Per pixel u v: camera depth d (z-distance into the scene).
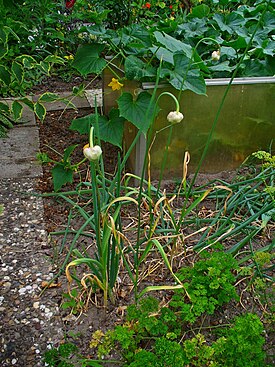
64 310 1.50
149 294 1.57
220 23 2.66
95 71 2.12
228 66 2.32
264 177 1.85
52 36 3.83
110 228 1.32
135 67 2.02
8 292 1.57
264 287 1.45
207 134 2.24
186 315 1.34
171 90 2.07
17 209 2.03
